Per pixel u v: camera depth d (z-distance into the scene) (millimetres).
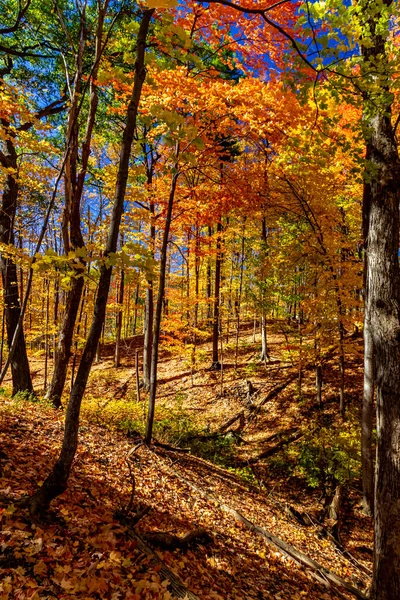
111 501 5238
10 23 10422
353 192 11180
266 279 14211
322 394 14195
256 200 10102
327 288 10688
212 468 9680
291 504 9609
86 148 9188
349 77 3656
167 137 2914
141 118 3102
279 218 14422
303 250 11188
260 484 10375
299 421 13172
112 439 8219
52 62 11391
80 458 6375
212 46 8867
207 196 10148
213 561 5000
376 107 4074
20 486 4434
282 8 7234
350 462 10422
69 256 3248
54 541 3648
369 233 4992
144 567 3918
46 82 11719
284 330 15234
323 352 11844
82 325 13562
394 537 4309
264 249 14070
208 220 10781
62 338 9789
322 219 11242
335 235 10930
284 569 5844
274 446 12289
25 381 10398
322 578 6031
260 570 5480
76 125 8633
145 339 17625
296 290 12625
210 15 7633
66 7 10141
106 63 7199
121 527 4496
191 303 15828
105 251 3600
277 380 15898
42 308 23391
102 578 3348
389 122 4992
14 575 3045
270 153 11227
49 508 4148
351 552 8039
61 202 14539
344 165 9148
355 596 5949
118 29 9492
